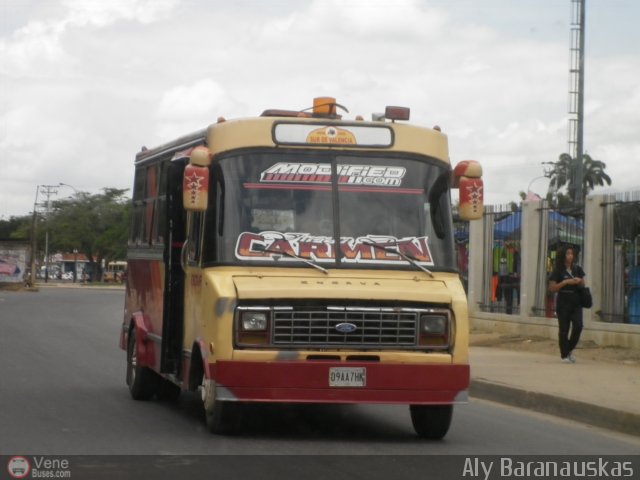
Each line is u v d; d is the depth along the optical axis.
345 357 9.66
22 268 67.81
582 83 39.97
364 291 9.69
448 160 10.88
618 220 19.77
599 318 20.09
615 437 11.64
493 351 20.39
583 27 39.62
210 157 10.31
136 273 14.20
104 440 10.07
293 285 9.73
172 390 13.32
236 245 10.09
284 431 10.95
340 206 10.38
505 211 24.30
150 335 12.83
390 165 10.62
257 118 10.50
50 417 11.59
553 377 15.68
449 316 9.89
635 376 15.84
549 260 22.31
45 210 105.75
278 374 9.52
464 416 12.98
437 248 10.45
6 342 22.30
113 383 15.24
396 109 11.09
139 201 14.47
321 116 11.32
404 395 9.73
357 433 11.02
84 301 47.81
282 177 10.39
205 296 10.00
